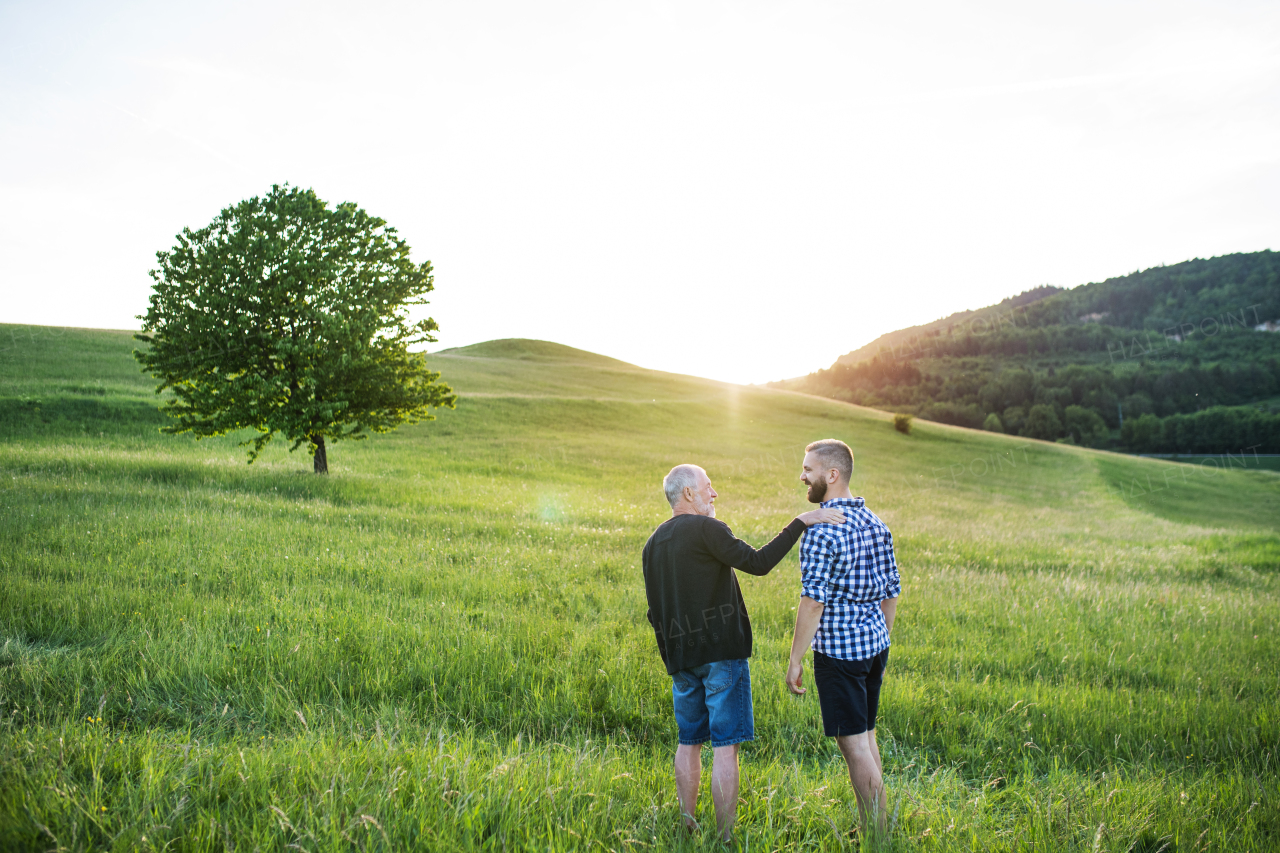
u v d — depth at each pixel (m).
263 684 4.44
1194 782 3.79
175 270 15.39
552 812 2.89
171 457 17.33
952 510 25.72
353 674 4.79
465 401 40.81
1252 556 13.70
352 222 16.89
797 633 3.04
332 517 11.08
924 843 2.94
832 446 3.32
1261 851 3.05
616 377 66.69
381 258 17.05
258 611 5.88
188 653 4.77
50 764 2.92
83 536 7.97
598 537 11.47
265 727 3.96
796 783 3.52
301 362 15.83
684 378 73.31
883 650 3.16
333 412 15.66
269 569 7.45
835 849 2.84
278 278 15.62
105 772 3.04
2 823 2.45
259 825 2.63
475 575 7.96
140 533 8.48
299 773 3.10
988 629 7.21
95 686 4.20
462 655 5.12
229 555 7.79
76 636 5.12
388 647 5.24
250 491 13.43
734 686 3.09
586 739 4.02
